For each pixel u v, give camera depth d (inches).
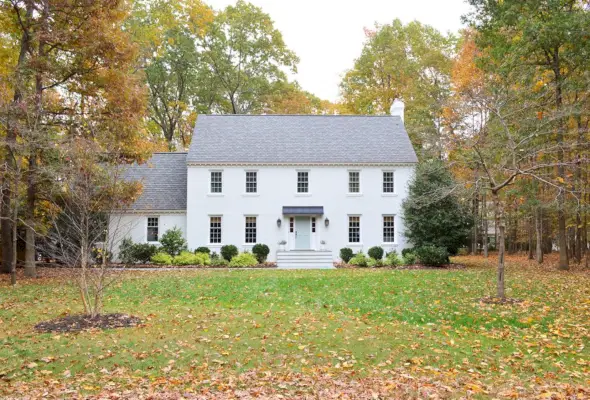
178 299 677.9
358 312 581.6
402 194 1370.6
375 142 1422.2
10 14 941.8
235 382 323.9
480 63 1117.1
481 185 783.7
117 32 971.9
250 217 1354.6
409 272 1010.7
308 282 832.9
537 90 994.7
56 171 775.1
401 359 383.6
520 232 1660.9
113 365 358.6
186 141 2046.0
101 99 995.9
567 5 1068.5
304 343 420.2
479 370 366.0
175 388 313.6
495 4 1099.9
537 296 661.9
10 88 929.5
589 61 967.0
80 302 635.5
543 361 389.7
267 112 2080.5
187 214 1332.4
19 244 1185.4
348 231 1362.0
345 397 294.0
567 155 952.9
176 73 1943.9
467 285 775.7
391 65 1926.7
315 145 1403.8
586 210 974.4
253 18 2037.4
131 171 1428.4
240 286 792.3
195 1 1738.4
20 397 294.0
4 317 528.7
